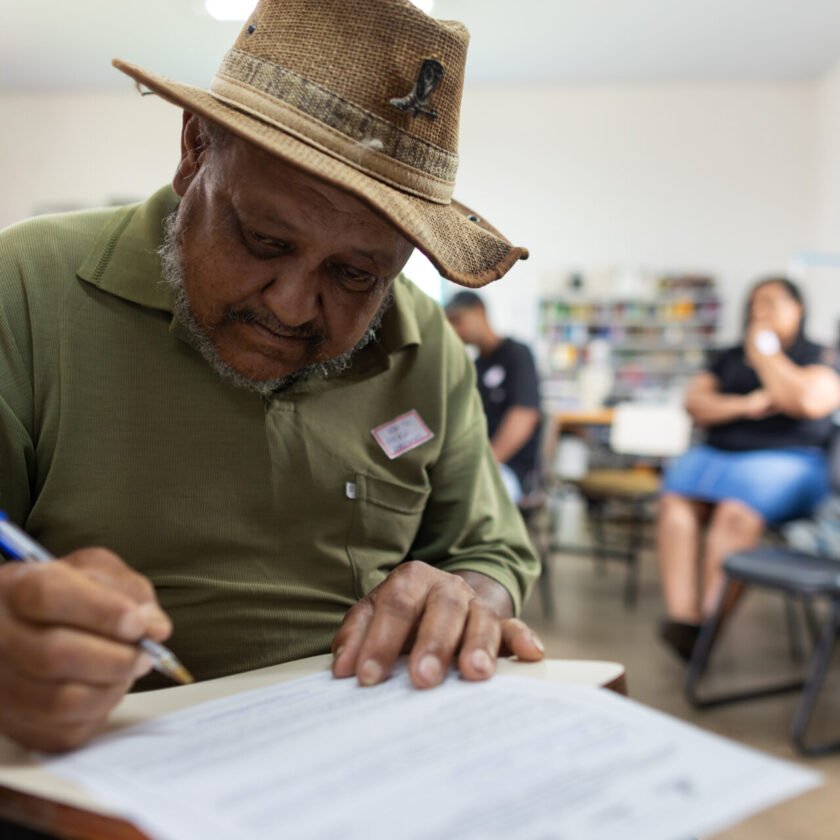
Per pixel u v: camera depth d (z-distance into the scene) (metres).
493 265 0.69
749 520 2.89
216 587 0.79
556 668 0.63
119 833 0.41
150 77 0.59
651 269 7.21
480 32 6.01
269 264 0.66
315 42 0.63
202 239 0.68
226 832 0.39
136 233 0.81
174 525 0.79
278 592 0.82
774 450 2.99
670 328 7.15
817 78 6.91
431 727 0.51
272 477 0.81
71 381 0.77
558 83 7.14
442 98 0.67
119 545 0.77
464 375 0.99
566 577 4.13
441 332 0.96
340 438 0.85
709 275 7.07
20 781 0.45
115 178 7.43
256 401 0.80
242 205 0.63
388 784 0.44
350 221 0.63
